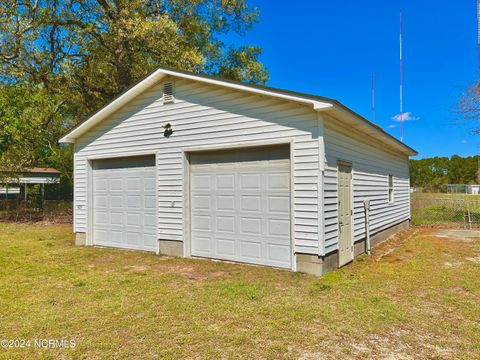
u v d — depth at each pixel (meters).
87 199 8.88
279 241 6.06
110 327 3.52
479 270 6.04
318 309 4.02
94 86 16.36
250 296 4.48
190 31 17.12
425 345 3.12
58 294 4.65
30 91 16.17
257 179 6.35
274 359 2.86
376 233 8.91
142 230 8.01
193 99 7.04
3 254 7.68
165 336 3.31
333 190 5.99
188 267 6.25
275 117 6.00
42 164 23.81
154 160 7.85
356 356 2.92
